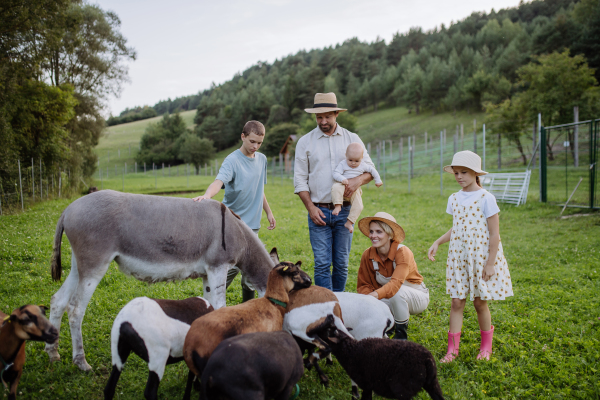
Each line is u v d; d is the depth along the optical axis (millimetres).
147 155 86438
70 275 4242
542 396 3584
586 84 28875
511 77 74438
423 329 5027
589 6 55844
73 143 29219
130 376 3934
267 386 2957
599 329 4766
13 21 16469
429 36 140500
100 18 29906
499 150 25922
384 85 105562
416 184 25828
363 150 5062
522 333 4781
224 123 109812
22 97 19266
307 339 3768
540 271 7301
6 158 17672
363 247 9289
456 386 3748
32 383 3721
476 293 4254
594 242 9102
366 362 3379
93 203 4043
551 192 17406
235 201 5004
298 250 9008
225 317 3326
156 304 3482
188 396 3455
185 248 4234
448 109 83812
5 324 3268
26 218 12781
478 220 4246
